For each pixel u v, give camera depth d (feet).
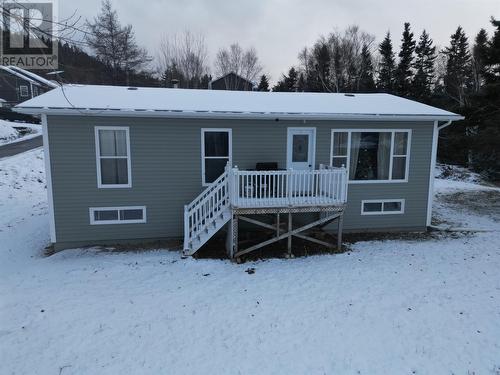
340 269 26.05
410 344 17.17
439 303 20.99
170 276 24.35
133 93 34.78
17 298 20.86
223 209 28.02
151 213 31.53
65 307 19.92
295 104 34.37
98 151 29.60
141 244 31.30
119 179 30.66
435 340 17.48
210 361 15.81
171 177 31.37
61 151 29.01
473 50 98.89
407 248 30.83
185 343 17.01
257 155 32.58
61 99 29.84
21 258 28.63
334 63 138.92
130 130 29.99
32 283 22.97
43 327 17.97
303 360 15.97
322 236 33.14
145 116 29.76
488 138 46.98
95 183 30.04
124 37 81.30
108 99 31.35
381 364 15.79
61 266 25.99
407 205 35.58
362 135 33.99
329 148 33.55
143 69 108.88
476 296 21.85
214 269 25.79
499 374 15.20
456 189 58.75
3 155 66.59
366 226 35.29
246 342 17.17
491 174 73.87
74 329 17.87
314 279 24.27
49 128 28.53
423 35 130.21
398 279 24.34
